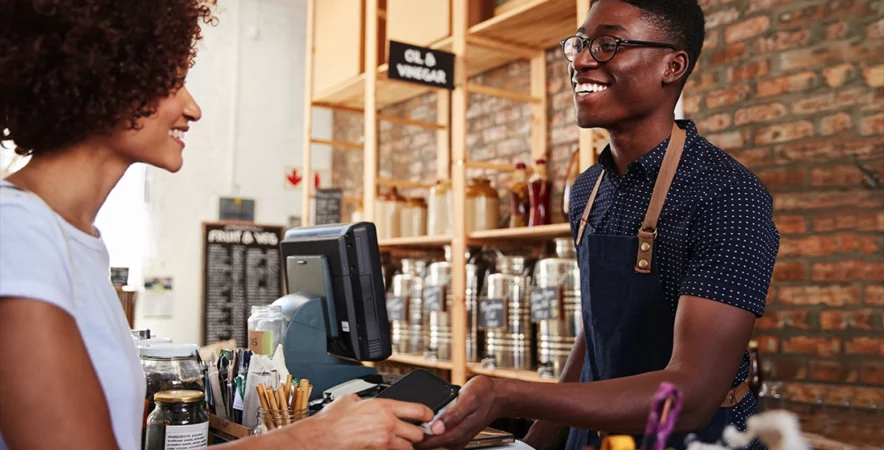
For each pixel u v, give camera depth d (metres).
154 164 0.95
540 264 2.64
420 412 1.00
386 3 3.83
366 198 3.54
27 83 0.82
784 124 2.39
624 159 1.50
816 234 2.30
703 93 2.61
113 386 0.82
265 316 1.72
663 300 1.37
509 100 3.53
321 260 1.82
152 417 1.26
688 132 1.44
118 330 0.86
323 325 1.81
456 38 3.07
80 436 0.72
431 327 3.16
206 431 1.29
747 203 1.29
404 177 4.30
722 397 1.17
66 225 0.82
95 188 0.90
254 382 1.40
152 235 4.65
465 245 2.97
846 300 2.23
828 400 2.24
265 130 5.11
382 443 0.94
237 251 4.90
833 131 2.28
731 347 1.19
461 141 2.99
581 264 1.60
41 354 0.71
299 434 0.89
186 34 0.92
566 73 3.23
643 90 1.39
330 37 4.04
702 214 1.32
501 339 2.84
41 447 0.71
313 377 1.77
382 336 1.78
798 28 2.38
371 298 1.77
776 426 0.63
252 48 5.10
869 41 2.22
